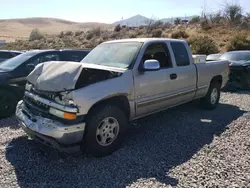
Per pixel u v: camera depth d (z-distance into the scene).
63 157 4.07
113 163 3.88
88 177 3.49
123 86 4.25
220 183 3.30
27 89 4.55
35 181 3.39
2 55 11.52
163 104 5.15
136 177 3.49
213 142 4.64
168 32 30.36
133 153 4.22
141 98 4.61
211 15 33.03
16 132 5.18
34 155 4.13
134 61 4.58
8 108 6.32
